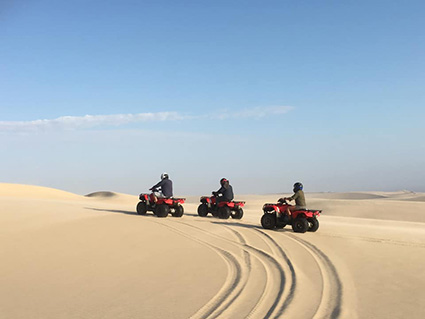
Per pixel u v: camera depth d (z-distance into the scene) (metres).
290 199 12.57
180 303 5.90
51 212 15.73
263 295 6.29
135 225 13.10
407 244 10.39
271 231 12.56
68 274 7.48
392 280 7.21
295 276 7.39
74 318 5.30
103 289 6.59
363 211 39.75
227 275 7.47
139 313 5.48
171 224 13.72
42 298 6.13
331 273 7.66
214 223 14.31
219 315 5.41
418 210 38.25
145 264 8.28
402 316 5.48
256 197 110.00
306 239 11.14
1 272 7.60
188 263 8.38
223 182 16.36
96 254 9.09
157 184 16.08
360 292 6.53
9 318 5.29
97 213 16.20
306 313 5.54
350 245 10.28
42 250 9.38
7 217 13.91
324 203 45.75
